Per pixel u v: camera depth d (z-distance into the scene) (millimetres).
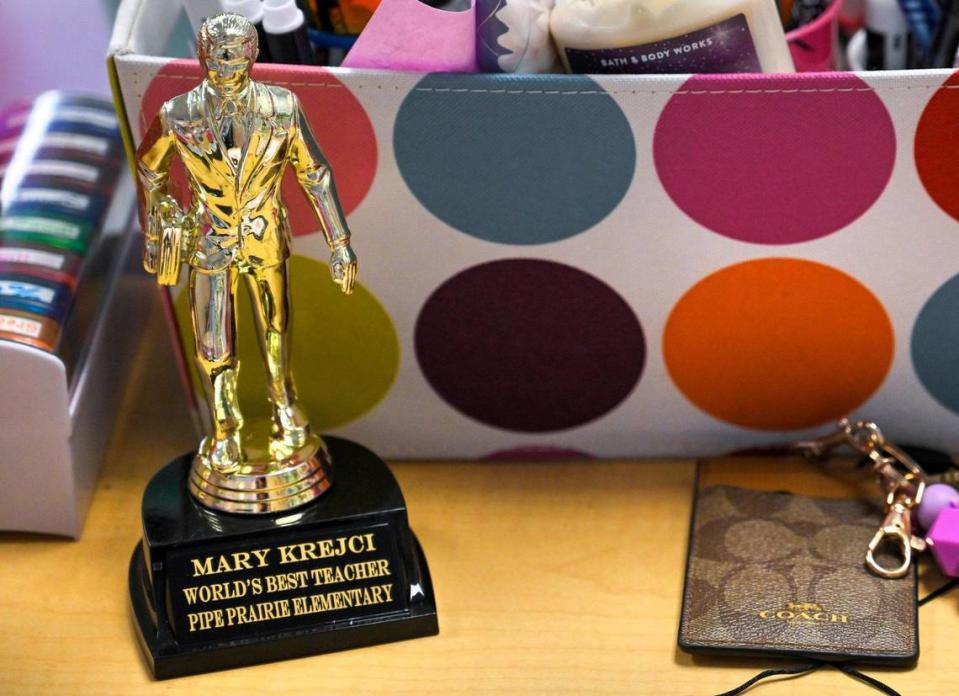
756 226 617
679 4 579
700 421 685
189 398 697
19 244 671
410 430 696
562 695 568
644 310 646
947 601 604
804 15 668
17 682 581
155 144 537
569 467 699
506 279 641
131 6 619
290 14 625
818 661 573
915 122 584
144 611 596
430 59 593
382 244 634
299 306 656
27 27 845
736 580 604
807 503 647
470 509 670
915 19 698
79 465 653
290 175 615
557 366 667
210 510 596
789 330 649
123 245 757
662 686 570
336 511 596
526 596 617
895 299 635
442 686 574
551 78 583
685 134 593
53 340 622
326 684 577
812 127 588
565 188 611
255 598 587
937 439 683
